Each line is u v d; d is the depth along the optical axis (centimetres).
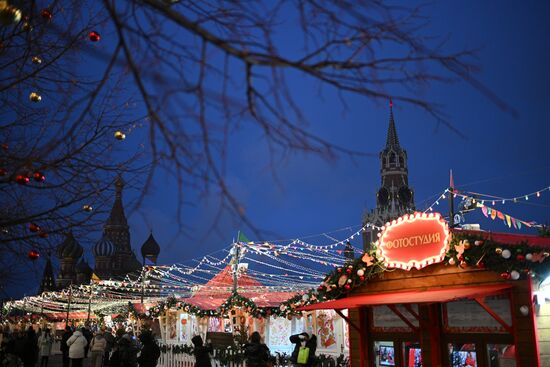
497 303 1080
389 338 1278
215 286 2789
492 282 1077
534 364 989
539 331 1005
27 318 5803
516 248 1028
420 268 1195
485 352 1089
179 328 2755
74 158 464
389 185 14075
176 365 2223
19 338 2180
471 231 1165
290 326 2102
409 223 1214
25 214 525
